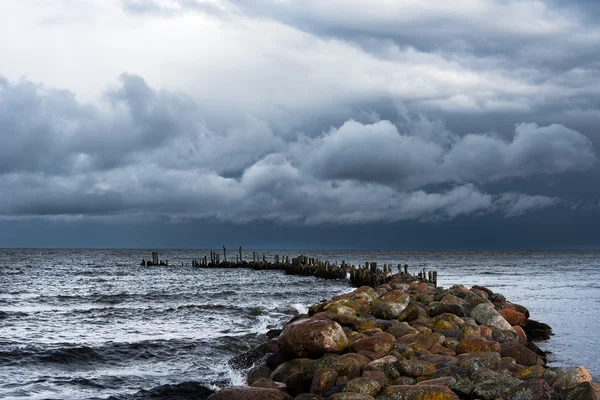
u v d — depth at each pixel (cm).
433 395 1041
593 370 1622
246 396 1153
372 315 1939
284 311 3034
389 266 5106
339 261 12625
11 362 1761
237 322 2662
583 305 3491
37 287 5019
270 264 7538
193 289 4725
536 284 5519
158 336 2256
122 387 1533
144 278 6259
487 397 1061
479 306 1980
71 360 1814
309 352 1370
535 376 1177
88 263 10344
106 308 3206
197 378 1620
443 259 14838
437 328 1758
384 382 1158
